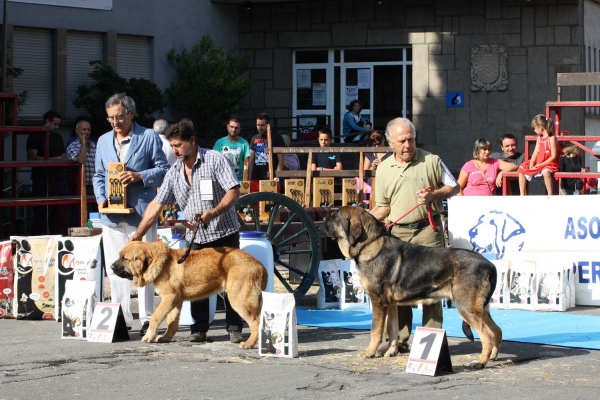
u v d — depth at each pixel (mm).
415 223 8023
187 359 7754
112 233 9102
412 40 24109
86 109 20609
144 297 9031
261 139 14734
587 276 11359
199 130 22891
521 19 23344
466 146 23797
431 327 7852
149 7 22312
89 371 7242
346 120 22312
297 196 11969
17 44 20172
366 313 10656
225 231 8547
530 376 7184
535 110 23359
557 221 11664
